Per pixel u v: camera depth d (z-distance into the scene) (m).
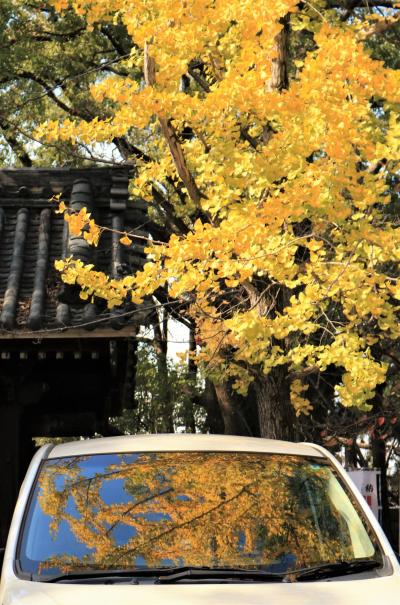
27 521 4.20
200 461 4.64
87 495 4.35
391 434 16.34
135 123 7.32
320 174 6.33
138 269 9.12
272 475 4.57
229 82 6.54
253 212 6.37
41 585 3.71
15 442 8.88
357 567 4.00
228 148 7.09
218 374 10.23
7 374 8.80
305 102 6.45
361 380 7.29
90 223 7.03
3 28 18.27
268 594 3.60
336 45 6.16
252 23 6.49
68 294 8.12
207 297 8.09
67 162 19.09
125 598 3.55
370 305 6.86
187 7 6.59
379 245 6.52
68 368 9.21
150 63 7.07
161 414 25.17
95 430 12.01
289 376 8.84
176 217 12.77
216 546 4.08
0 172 10.19
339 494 4.55
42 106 19.56
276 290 8.09
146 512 4.25
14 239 9.69
